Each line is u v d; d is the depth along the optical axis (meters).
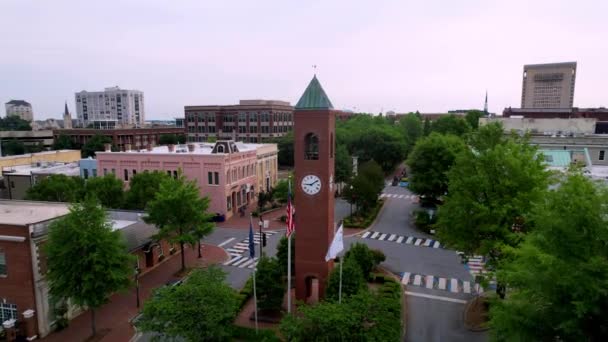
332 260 28.78
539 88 149.50
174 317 19.78
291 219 25.05
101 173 60.00
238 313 27.25
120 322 27.69
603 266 13.96
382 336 17.41
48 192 44.62
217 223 54.50
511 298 17.41
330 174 26.34
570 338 14.74
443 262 38.47
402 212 59.22
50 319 26.66
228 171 56.38
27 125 168.25
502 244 24.64
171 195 35.22
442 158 52.44
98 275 24.42
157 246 39.03
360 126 110.56
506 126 73.56
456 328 26.08
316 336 17.25
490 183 28.00
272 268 27.09
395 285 30.91
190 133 127.69
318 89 25.56
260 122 120.00
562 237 15.61
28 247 25.55
